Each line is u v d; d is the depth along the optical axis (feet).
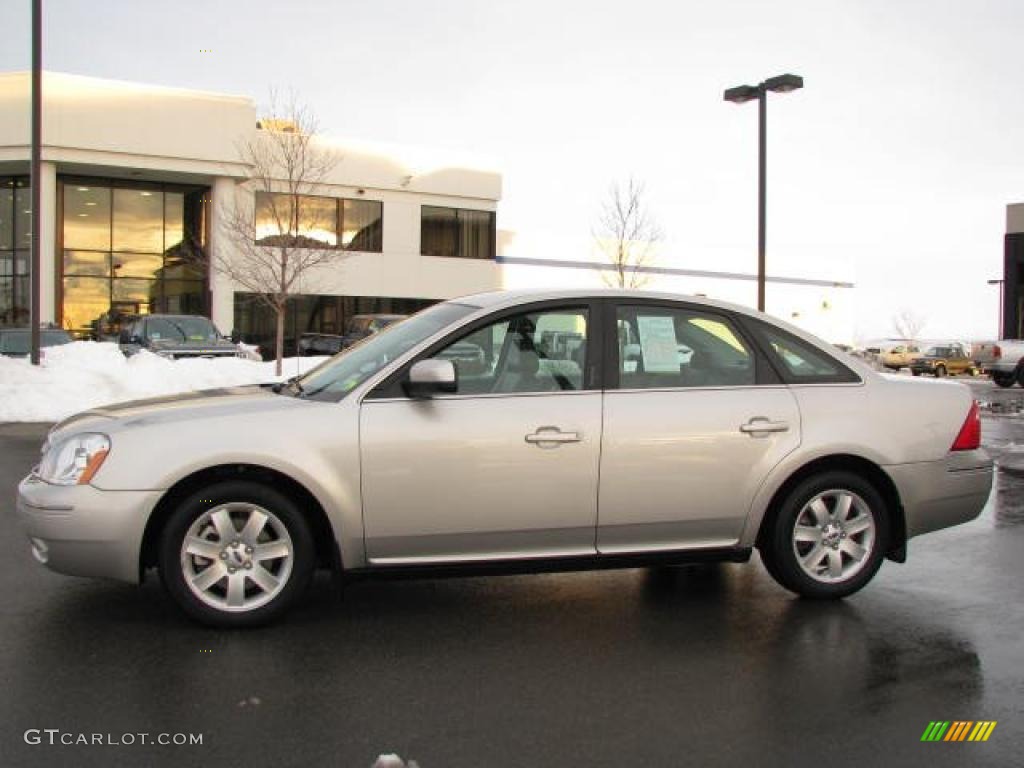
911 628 16.35
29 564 19.49
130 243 104.68
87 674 13.74
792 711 12.83
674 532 16.81
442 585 18.67
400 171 116.37
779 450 17.06
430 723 12.30
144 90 96.84
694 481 16.74
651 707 12.90
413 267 118.52
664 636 15.79
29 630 15.58
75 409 46.39
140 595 17.51
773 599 17.95
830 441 17.26
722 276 155.53
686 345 17.42
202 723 12.17
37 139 52.34
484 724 12.29
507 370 16.57
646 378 16.97
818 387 17.69
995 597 18.29
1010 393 83.25
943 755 11.61
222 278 102.94
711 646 15.34
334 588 18.33
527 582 18.95
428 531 15.85
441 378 15.35
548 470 16.14
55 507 15.05
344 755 11.34
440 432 15.79
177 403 16.70
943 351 155.53
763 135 67.67
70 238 102.06
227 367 56.59
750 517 17.02
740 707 12.95
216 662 14.29
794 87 66.59
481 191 122.52
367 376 16.22
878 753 11.64
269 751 11.42
